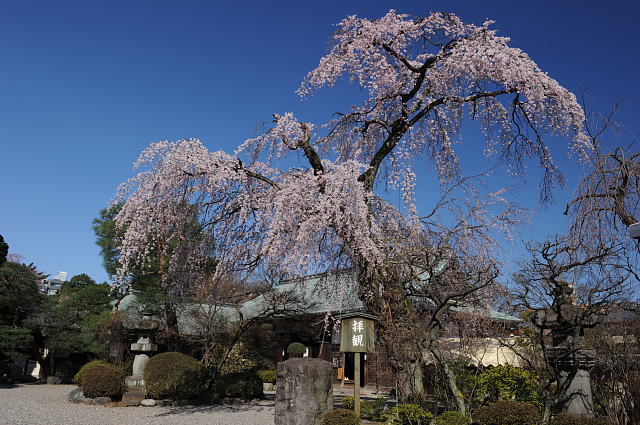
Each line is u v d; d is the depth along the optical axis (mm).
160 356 11578
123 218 8648
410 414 6613
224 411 10391
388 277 8047
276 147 9453
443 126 9695
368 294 8422
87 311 17766
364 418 7641
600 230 5570
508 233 8289
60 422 8266
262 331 16734
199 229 9398
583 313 5895
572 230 5750
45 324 17641
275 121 9406
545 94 8438
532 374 7461
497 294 8023
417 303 8680
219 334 15109
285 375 7219
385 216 9047
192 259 9625
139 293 15703
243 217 8477
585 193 5746
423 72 8992
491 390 7582
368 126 10086
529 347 8320
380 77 9273
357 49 9008
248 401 12312
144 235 8625
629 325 7133
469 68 8406
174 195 8797
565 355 5949
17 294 17172
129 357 16203
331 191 7949
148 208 8492
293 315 15320
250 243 8984
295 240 7730
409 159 8992
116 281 8484
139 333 12188
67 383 17688
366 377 17469
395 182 9195
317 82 9000
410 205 8469
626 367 6777
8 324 17359
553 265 6434
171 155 8516
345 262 8922
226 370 14266
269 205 8398
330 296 9453
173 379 11250
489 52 8227
